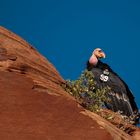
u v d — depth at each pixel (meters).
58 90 31.33
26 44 35.84
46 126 24.00
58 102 26.48
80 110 26.23
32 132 23.23
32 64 33.91
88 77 37.69
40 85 28.89
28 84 28.11
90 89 37.56
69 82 36.44
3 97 25.77
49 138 23.05
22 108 25.16
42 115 24.92
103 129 24.38
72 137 23.48
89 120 25.12
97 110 35.12
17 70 31.61
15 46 34.16
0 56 31.89
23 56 33.75
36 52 36.28
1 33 34.59
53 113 25.27
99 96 37.03
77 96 35.72
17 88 27.11
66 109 25.95
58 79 35.47
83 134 23.81
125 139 28.44
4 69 30.83
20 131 23.09
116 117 38.09
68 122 24.69
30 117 24.47
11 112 24.55
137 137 38.88
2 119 23.77
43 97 26.75
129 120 43.78
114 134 27.30
